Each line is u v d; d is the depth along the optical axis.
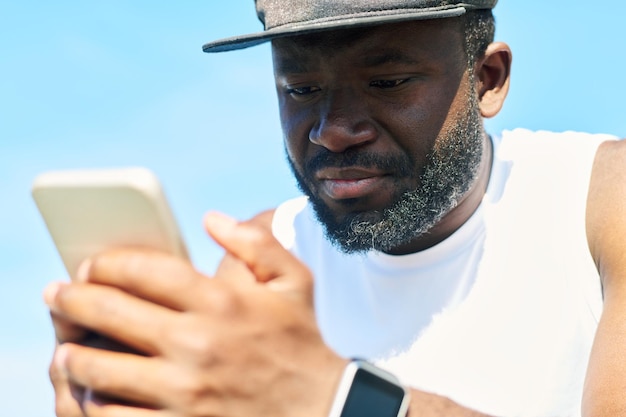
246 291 1.08
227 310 1.05
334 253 2.63
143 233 1.12
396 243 2.28
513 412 2.28
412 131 2.16
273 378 1.08
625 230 2.16
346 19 2.07
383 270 2.49
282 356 1.09
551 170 2.46
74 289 1.08
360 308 2.54
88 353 1.08
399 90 2.14
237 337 1.05
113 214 1.12
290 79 2.17
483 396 2.32
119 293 1.07
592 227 2.29
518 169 2.51
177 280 1.04
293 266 1.13
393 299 2.48
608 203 2.27
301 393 1.10
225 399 1.05
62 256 1.22
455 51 2.23
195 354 1.02
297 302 1.11
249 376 1.06
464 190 2.31
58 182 1.12
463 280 2.43
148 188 1.08
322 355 1.13
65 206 1.14
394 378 1.18
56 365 1.11
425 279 2.44
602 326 1.99
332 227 2.28
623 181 2.27
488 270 2.41
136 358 1.06
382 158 2.16
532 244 2.39
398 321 2.47
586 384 1.89
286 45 2.14
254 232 1.13
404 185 2.21
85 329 1.15
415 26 2.11
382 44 2.08
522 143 2.57
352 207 2.22
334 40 2.07
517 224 2.44
